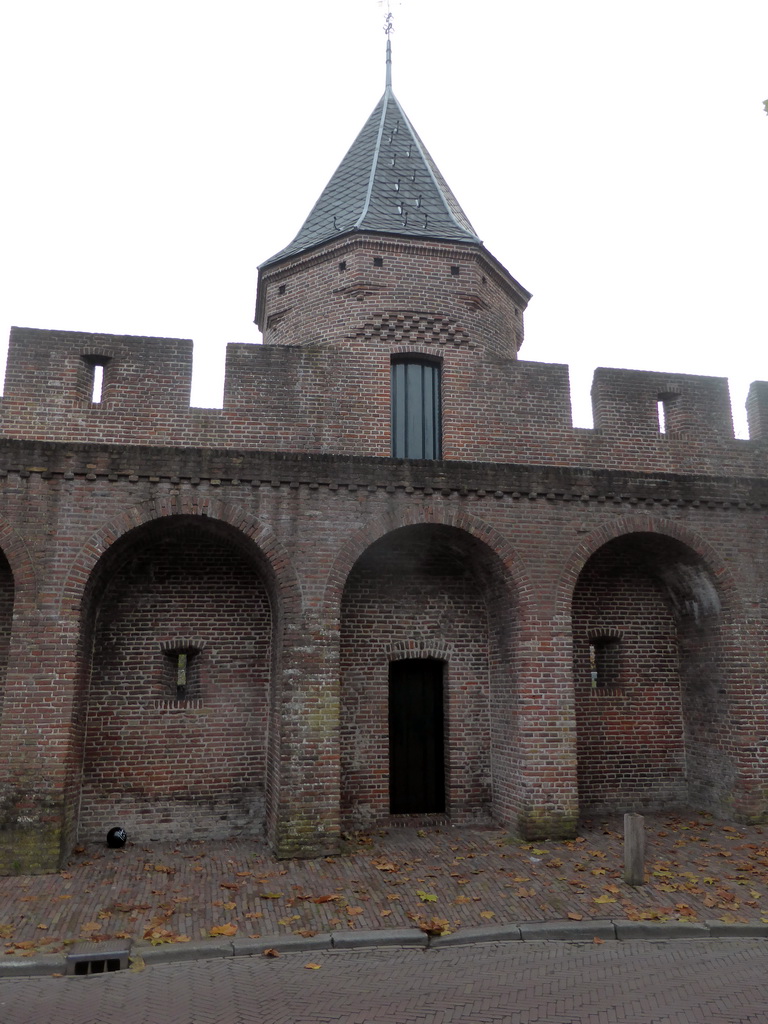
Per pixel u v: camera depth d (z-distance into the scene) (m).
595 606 14.32
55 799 10.46
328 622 11.63
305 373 13.56
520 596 12.39
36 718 10.59
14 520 10.98
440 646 13.55
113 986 7.11
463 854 11.12
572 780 12.09
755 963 7.57
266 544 11.66
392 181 16.22
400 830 12.57
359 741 12.95
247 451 11.79
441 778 13.52
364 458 12.14
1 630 12.01
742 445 14.77
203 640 12.84
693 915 8.70
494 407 14.02
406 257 14.58
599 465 14.08
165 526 11.94
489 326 15.13
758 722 12.90
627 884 9.75
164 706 12.52
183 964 7.65
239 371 13.27
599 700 14.05
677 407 14.70
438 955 7.88
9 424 12.18
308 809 11.11
